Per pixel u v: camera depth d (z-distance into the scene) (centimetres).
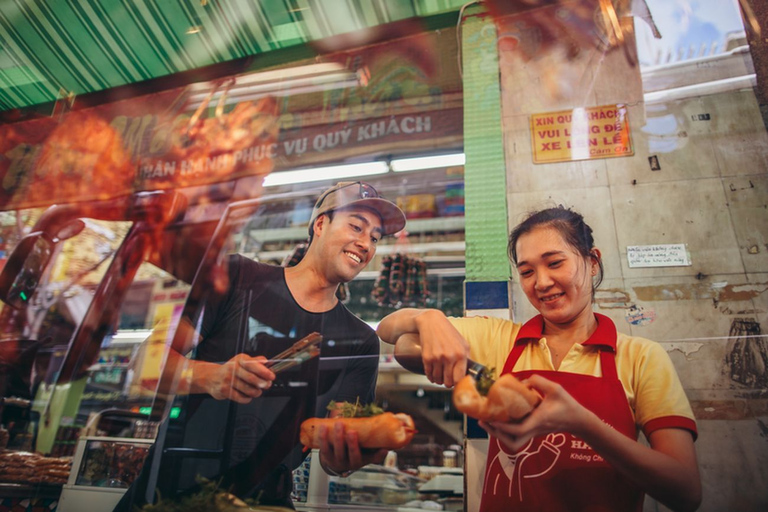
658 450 101
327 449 107
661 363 110
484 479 109
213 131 185
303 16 185
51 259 171
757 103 137
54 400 146
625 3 158
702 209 131
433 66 174
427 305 136
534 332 122
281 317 140
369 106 174
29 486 134
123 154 191
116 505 125
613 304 126
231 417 125
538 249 127
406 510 109
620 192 138
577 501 97
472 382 90
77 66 207
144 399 138
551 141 149
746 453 108
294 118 179
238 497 115
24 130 208
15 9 194
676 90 145
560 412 87
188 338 142
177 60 202
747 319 118
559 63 158
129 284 161
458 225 144
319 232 150
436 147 159
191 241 163
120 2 187
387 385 121
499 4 171
